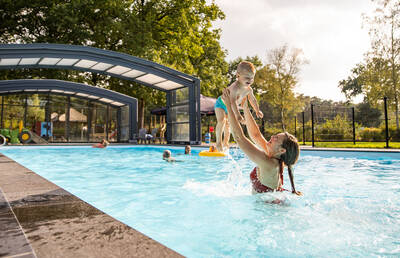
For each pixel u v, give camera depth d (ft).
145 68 45.62
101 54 41.93
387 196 10.34
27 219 5.17
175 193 11.64
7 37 64.49
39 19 63.36
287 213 7.85
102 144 44.75
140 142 65.57
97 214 5.55
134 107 63.00
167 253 3.73
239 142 8.82
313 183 13.58
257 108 13.83
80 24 64.44
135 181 15.07
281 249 5.49
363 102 86.58
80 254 3.65
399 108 71.56
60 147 44.06
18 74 63.93
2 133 49.75
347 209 8.18
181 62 77.82
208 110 57.36
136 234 4.46
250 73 11.92
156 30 74.33
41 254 3.63
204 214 8.23
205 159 26.78
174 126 54.34
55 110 63.41
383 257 4.99
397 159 24.93
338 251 5.31
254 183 9.78
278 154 9.09
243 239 6.15
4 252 3.66
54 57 38.70
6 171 11.44
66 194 7.29
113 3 62.75
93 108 67.62
